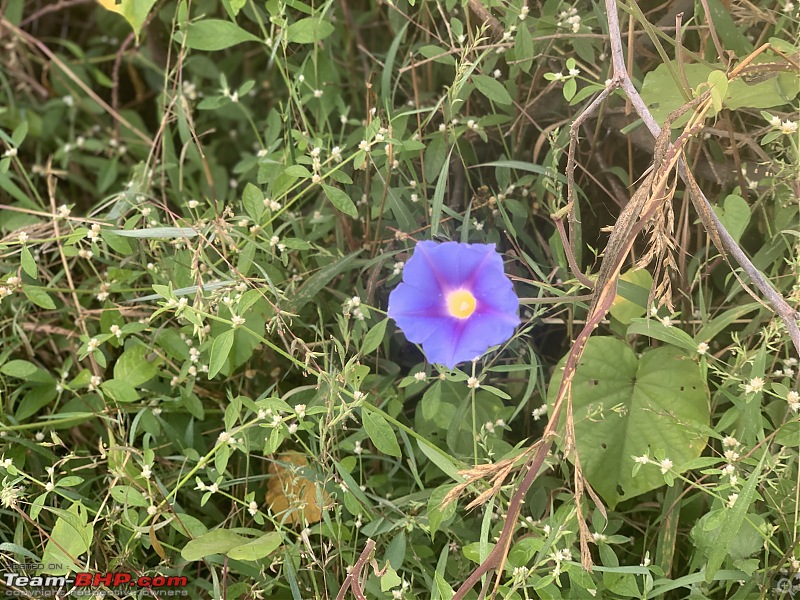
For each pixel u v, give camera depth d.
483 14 0.49
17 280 0.48
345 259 0.49
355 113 0.62
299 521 0.45
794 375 0.45
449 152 0.51
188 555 0.39
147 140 0.65
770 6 0.48
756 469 0.37
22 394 0.55
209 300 0.44
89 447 0.54
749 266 0.38
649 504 0.46
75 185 0.71
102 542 0.46
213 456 0.50
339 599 0.37
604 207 0.52
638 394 0.45
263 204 0.47
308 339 0.51
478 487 0.42
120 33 0.73
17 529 0.45
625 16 0.49
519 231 0.51
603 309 0.36
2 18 0.66
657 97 0.45
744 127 0.49
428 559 0.45
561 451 0.45
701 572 0.39
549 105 0.54
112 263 0.53
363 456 0.49
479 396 0.48
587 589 0.39
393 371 0.50
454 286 0.40
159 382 0.52
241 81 0.72
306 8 0.51
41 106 0.73
